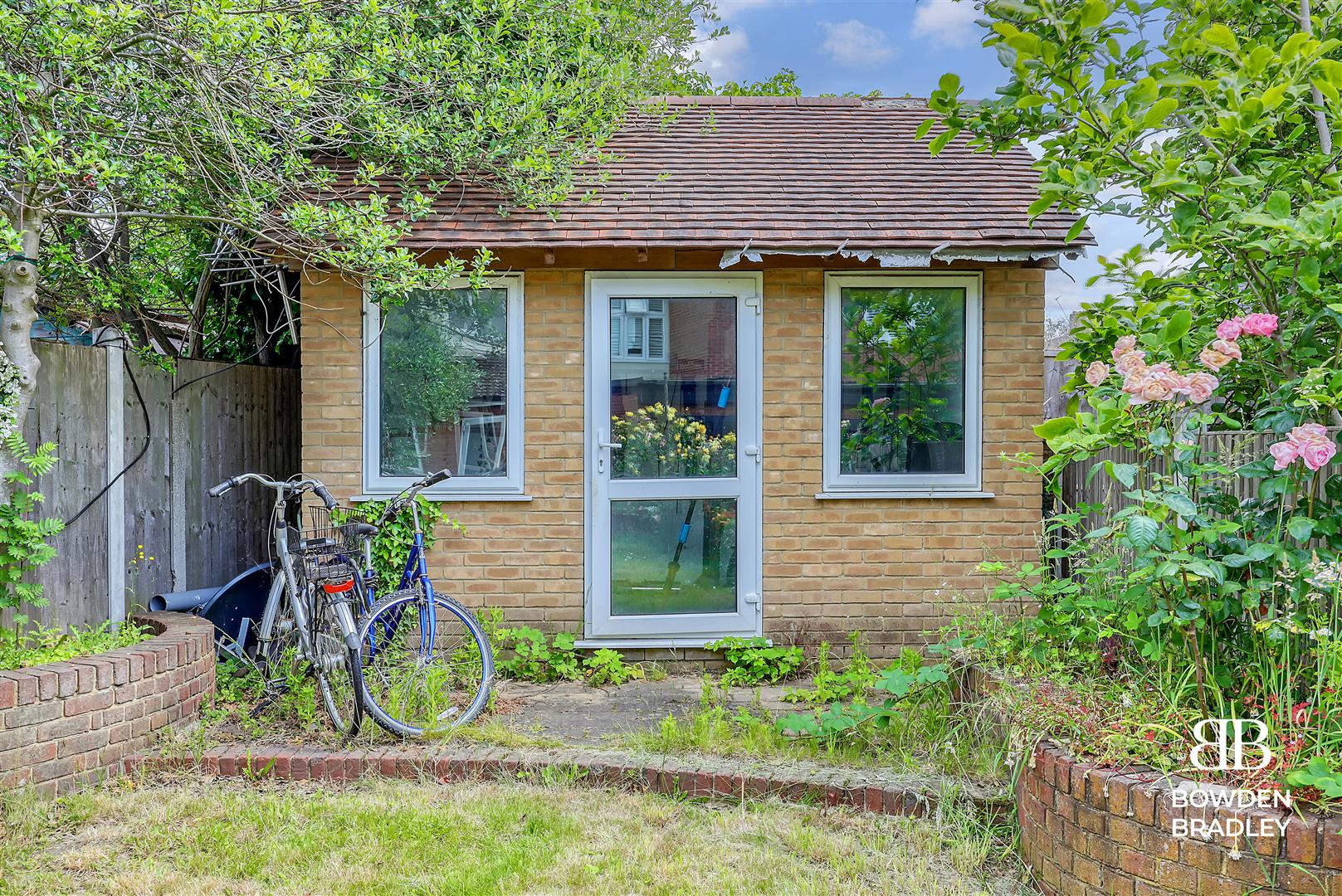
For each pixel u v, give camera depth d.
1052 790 3.13
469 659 5.06
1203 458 3.67
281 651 4.89
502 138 5.90
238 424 6.82
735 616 6.08
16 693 3.68
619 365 6.04
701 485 6.07
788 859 3.40
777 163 6.73
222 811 3.73
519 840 3.51
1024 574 4.23
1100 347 4.50
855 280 6.08
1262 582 3.14
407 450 5.99
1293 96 3.47
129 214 4.87
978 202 6.20
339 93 5.56
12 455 4.39
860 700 4.60
